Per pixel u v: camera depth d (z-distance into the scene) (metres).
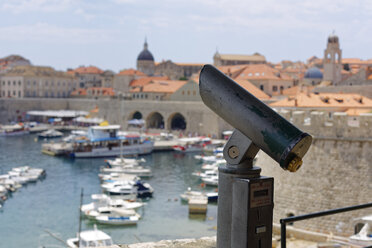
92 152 102.69
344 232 31.73
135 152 108.50
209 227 48.97
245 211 5.51
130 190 63.66
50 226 49.00
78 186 70.25
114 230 48.16
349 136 31.91
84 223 50.31
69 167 89.12
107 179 71.88
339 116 32.28
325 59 157.38
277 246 28.56
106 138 107.31
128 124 156.12
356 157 31.72
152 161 97.94
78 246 41.97
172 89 166.62
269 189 5.64
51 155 105.00
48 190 67.31
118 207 55.44
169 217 52.97
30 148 115.69
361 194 31.38
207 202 57.44
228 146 5.77
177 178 77.50
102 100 164.75
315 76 164.50
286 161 4.95
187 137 135.50
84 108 185.38
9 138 138.38
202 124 137.00
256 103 5.29
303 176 33.75
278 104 101.06
